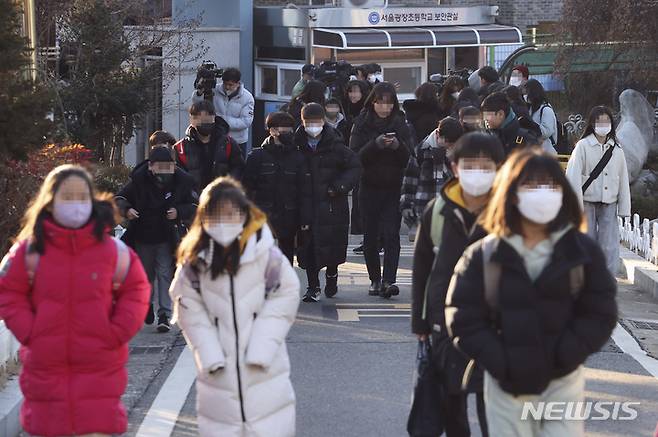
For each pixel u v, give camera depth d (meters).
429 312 16.39
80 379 15.05
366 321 28.31
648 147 59.03
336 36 66.38
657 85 64.31
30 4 33.06
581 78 67.75
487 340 13.26
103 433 15.20
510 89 37.22
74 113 49.25
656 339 26.66
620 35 63.19
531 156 13.14
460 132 23.58
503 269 13.18
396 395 21.98
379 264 31.53
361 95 40.94
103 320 14.95
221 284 15.27
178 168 27.12
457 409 16.55
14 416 19.12
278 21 70.19
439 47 67.88
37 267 14.89
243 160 31.83
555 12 89.88
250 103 43.66
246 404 15.37
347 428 20.05
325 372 23.62
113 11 53.28
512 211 13.17
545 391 13.51
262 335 15.36
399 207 30.25
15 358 21.92
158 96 58.41
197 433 19.77
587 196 30.17
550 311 13.17
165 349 25.69
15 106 25.20
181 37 61.59
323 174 29.91
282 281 15.55
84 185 14.86
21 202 25.89
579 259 13.09
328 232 30.14
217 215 15.07
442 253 16.23
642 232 37.69
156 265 27.23
